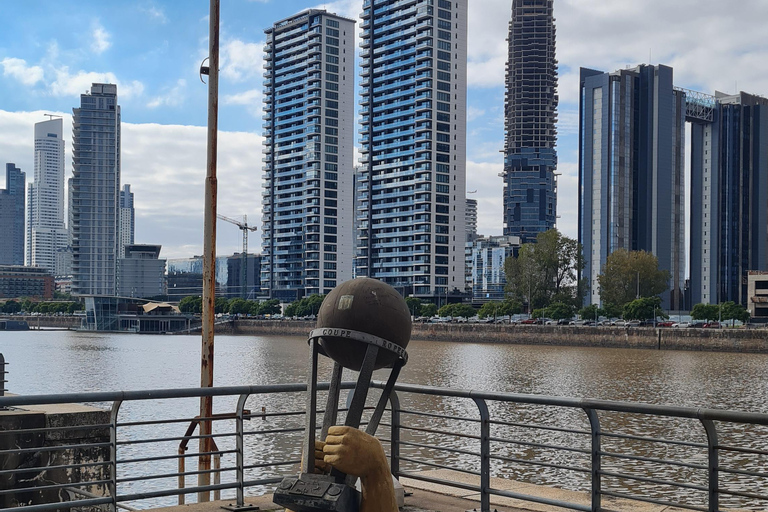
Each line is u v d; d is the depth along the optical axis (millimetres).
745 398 48625
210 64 12703
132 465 26641
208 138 12562
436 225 192250
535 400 7414
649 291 144375
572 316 134625
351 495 5059
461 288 196125
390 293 5805
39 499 10148
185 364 80875
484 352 98938
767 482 24781
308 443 5402
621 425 35781
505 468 26453
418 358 86625
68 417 10461
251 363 81062
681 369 70500
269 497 8570
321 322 5801
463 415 38094
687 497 22594
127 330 182250
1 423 9867
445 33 196375
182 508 7996
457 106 197250
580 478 25156
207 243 12320
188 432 11609
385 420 34312
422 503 8344
